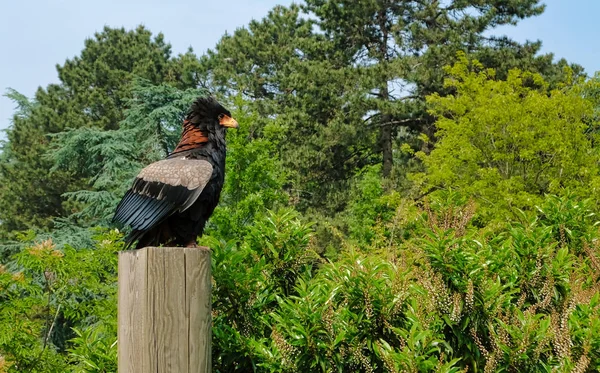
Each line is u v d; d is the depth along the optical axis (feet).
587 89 50.14
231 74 101.14
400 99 81.92
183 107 82.02
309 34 94.12
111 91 106.63
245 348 13.53
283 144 82.79
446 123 50.88
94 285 24.70
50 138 98.43
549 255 16.24
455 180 49.80
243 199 48.32
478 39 79.36
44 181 95.81
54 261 23.58
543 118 47.73
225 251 13.96
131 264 9.78
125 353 9.74
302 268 15.98
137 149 82.43
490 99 49.73
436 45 75.92
